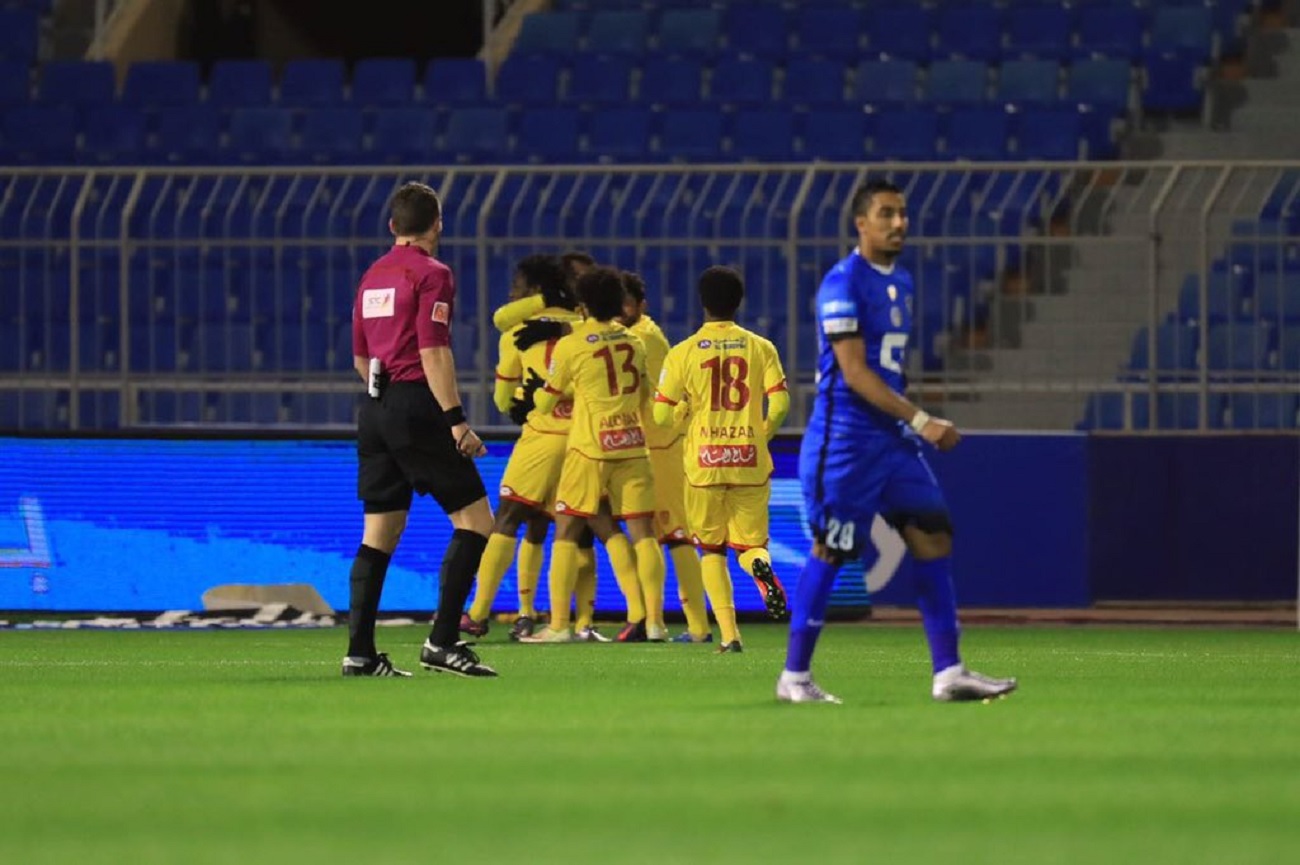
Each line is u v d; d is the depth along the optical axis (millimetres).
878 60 79438
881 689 31484
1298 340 58000
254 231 60719
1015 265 59344
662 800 18750
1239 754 22344
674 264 63156
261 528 55656
